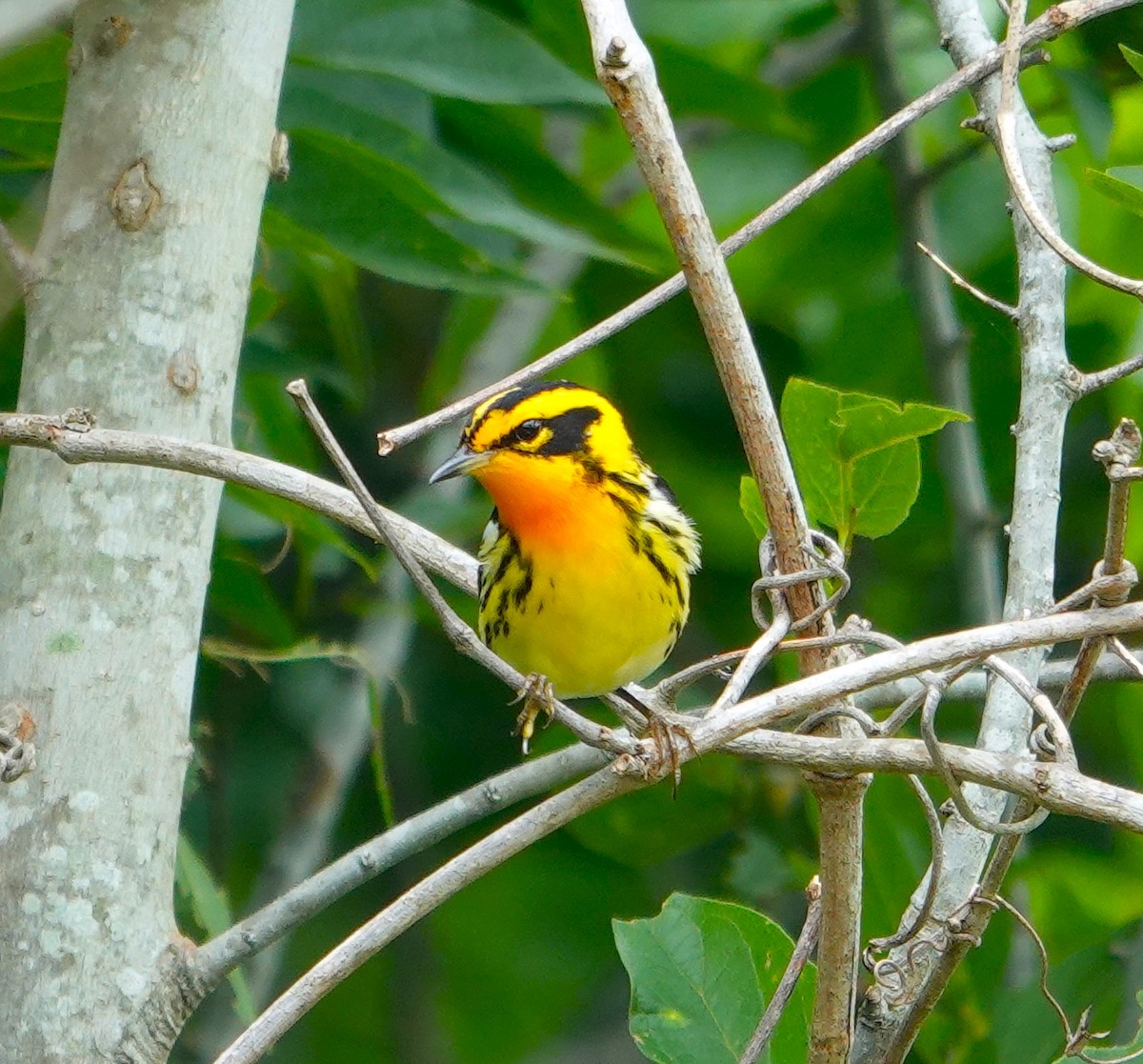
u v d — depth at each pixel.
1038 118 14.53
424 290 15.73
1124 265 14.98
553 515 9.77
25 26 6.64
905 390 15.33
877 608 15.10
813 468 7.84
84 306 8.16
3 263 8.23
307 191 11.02
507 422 9.82
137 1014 7.68
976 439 14.29
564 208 12.78
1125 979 11.50
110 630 7.91
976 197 15.17
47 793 7.74
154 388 8.15
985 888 7.60
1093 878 14.38
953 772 6.88
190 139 8.29
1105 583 6.99
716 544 15.10
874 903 11.59
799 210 15.34
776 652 7.22
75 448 7.36
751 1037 8.44
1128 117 15.47
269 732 13.85
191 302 8.25
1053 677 9.70
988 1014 11.58
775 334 15.33
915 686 9.83
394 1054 14.62
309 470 12.93
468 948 15.07
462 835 14.88
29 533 7.97
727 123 15.75
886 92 14.52
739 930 8.73
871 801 11.65
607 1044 15.10
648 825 14.20
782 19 15.54
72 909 7.67
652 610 10.05
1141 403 14.76
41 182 10.92
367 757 14.53
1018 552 8.60
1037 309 8.98
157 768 7.94
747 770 14.06
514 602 9.99
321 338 14.58
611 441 10.08
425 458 14.42
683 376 15.30
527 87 11.14
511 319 14.91
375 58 11.03
